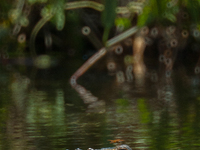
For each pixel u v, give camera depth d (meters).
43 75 14.58
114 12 13.38
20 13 16.03
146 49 18.75
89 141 5.70
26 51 20.55
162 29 15.82
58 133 6.20
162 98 9.34
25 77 14.07
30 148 5.39
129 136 5.94
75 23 20.03
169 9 14.25
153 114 7.54
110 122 6.92
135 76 13.85
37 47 21.11
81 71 13.19
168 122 6.82
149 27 16.67
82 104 8.82
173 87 11.07
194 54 18.36
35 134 6.14
